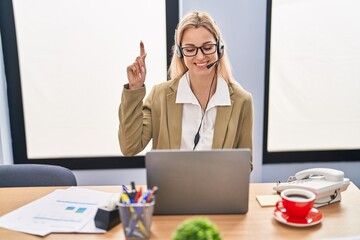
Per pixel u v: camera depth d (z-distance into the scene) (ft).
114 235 3.16
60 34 6.99
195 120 4.76
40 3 6.86
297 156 7.73
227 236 3.08
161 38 7.13
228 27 6.69
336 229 3.20
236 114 4.73
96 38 7.05
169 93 4.91
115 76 7.23
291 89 7.38
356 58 7.32
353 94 7.50
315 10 7.06
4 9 6.85
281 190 3.92
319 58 7.27
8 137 7.27
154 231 3.18
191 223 2.38
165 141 4.78
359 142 7.77
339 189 3.76
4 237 3.11
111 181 7.68
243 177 3.38
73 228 3.25
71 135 7.45
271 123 7.54
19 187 4.53
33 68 7.12
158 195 3.40
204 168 3.35
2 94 7.00
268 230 3.19
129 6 6.96
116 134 7.49
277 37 7.13
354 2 7.07
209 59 4.46
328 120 7.60
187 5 6.56
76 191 4.17
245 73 6.91
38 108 7.30
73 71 7.16
